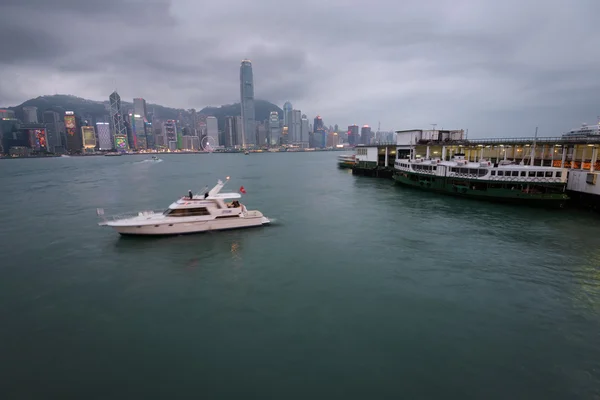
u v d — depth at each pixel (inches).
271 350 765.3
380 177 4239.7
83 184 4001.0
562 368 708.7
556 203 2186.3
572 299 998.4
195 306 965.8
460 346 778.8
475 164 2635.3
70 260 1334.9
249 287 1083.9
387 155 4247.0
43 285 1111.6
